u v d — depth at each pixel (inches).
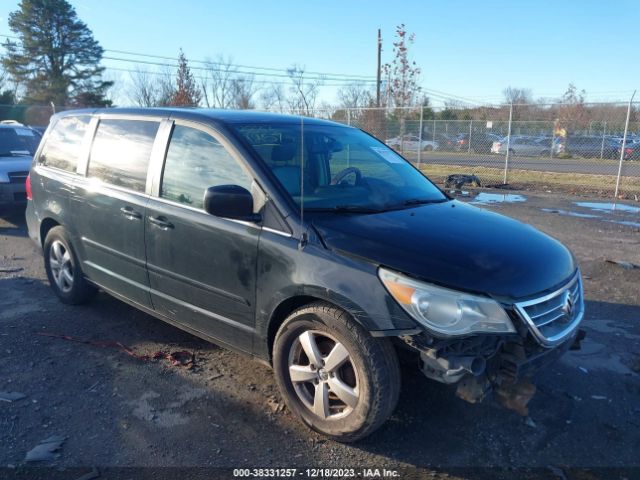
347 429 119.3
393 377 115.0
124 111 178.9
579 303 131.9
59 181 193.6
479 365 109.3
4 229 344.5
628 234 336.8
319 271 118.2
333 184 148.3
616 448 123.6
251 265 130.8
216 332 145.2
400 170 173.6
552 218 391.9
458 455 119.9
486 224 140.9
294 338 126.5
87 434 124.9
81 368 155.8
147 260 158.6
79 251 188.5
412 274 110.2
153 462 115.7
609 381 154.0
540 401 142.9
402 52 946.7
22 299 211.9
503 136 930.7
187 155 151.6
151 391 143.9
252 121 155.4
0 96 1670.8
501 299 109.2
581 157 899.4
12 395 140.3
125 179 166.9
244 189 127.5
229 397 141.5
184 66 966.4
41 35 1809.8
